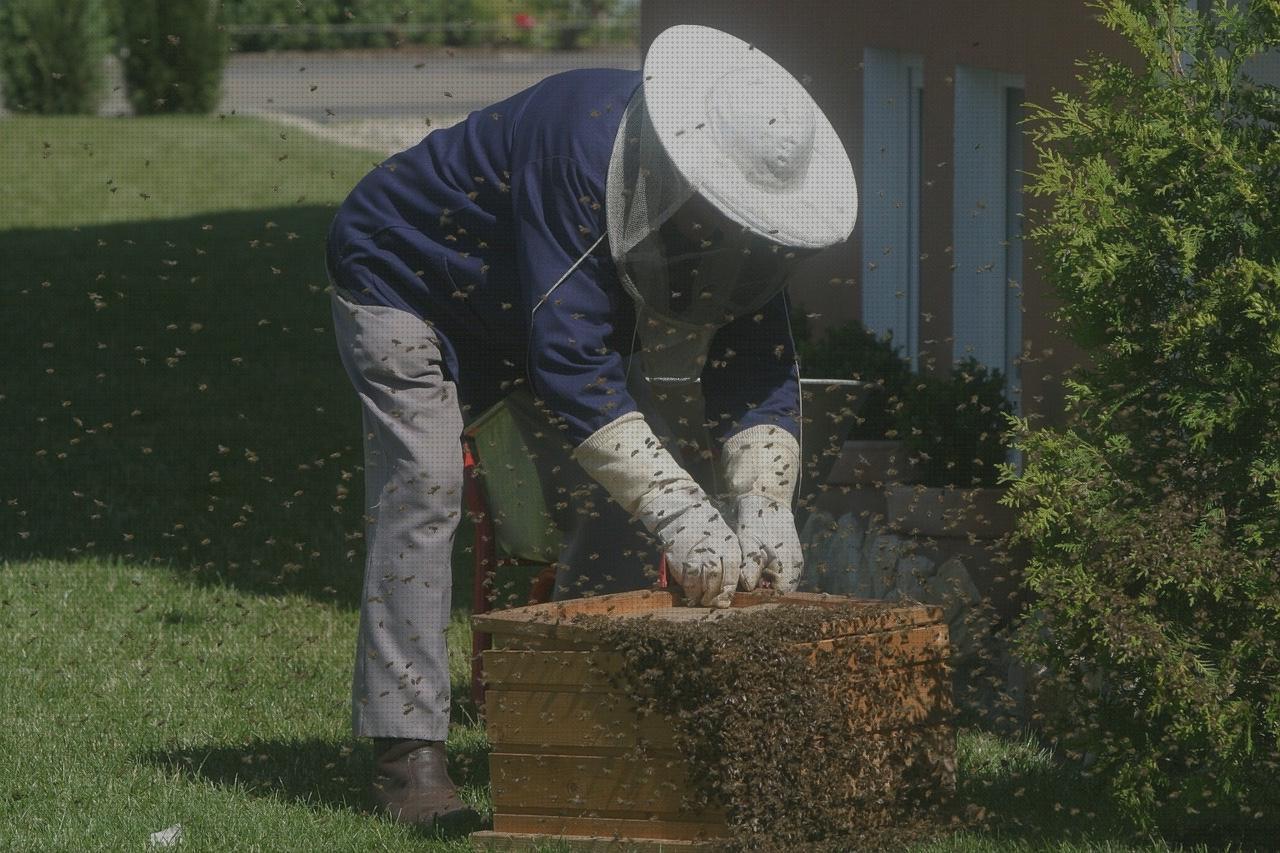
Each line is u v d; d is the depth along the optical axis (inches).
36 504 791.7
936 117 687.1
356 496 816.9
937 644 349.4
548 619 334.0
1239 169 336.2
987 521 523.2
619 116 348.5
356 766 422.3
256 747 439.8
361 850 349.1
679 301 355.9
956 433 561.9
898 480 595.5
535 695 334.6
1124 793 333.4
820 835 324.5
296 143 2142.0
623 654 321.1
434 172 373.7
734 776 311.7
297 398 1035.9
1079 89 523.2
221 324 1229.1
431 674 371.2
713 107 335.0
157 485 834.8
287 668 521.3
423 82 2746.1
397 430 370.3
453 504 372.2
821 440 518.0
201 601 613.9
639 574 401.7
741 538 360.2
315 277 1380.4
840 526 571.2
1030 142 562.3
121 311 1248.8
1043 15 556.4
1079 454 345.1
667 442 403.9
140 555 695.1
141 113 2456.9
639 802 327.6
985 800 372.8
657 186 336.8
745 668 309.6
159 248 1473.9
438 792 373.1
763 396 389.4
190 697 489.7
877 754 336.8
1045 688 393.1
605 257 346.3
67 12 2447.1
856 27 782.5
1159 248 347.3
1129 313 353.4
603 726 328.5
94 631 568.7
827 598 355.6
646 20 1048.2
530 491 430.6
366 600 372.5
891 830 334.6
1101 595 327.9
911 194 772.0
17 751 433.1
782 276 354.9
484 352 388.8
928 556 534.0
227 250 1473.9
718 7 958.4
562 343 346.3
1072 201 358.9
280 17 2989.7
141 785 402.3
